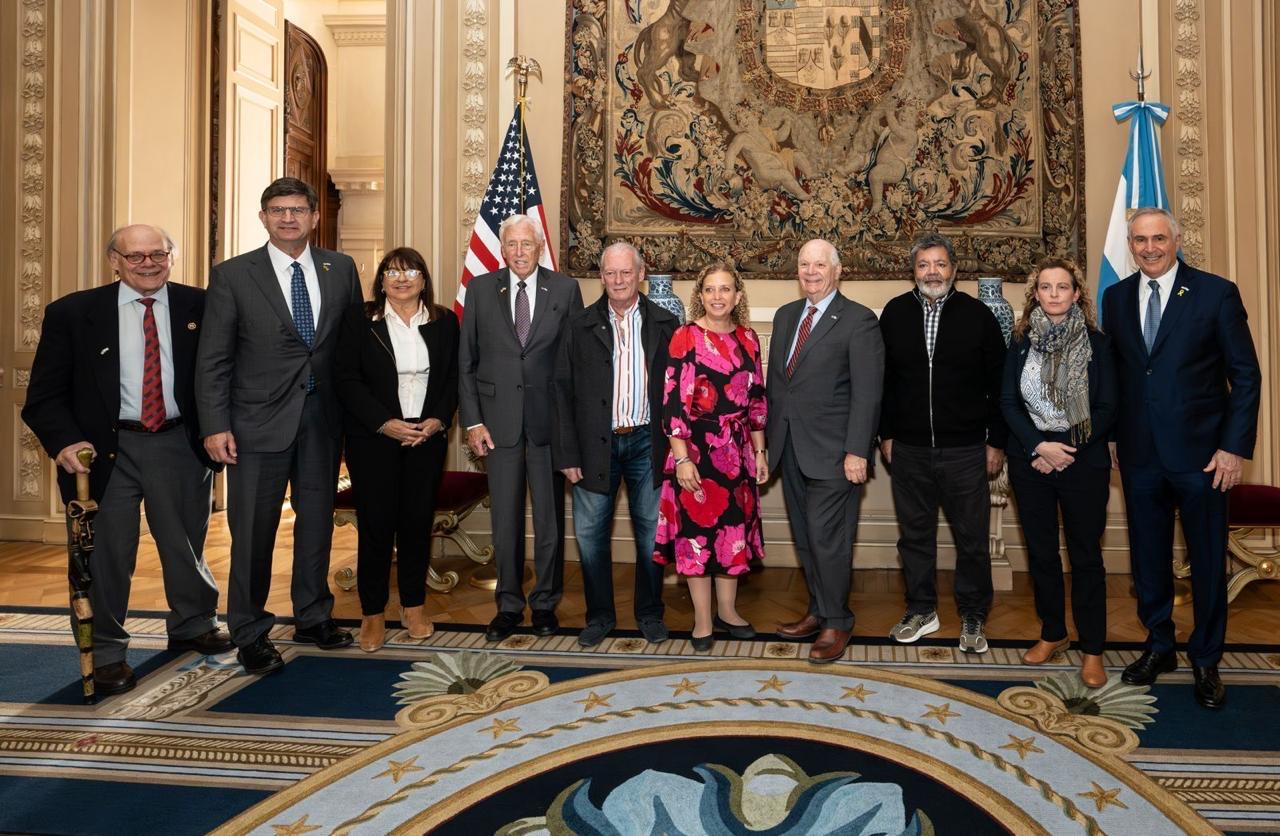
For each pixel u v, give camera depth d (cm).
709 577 316
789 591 410
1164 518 280
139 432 292
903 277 455
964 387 311
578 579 434
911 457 320
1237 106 443
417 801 210
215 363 292
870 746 238
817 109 461
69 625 351
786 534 462
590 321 319
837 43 461
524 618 361
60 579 424
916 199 456
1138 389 274
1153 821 199
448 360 324
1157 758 230
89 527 272
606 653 316
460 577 430
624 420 319
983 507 316
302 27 813
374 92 855
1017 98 453
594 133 470
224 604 385
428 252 480
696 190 467
